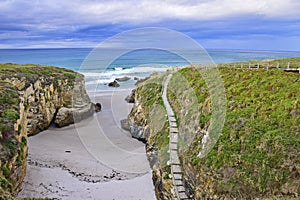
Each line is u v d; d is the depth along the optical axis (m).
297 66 17.06
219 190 9.84
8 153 12.30
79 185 13.89
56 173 15.34
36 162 16.94
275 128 11.27
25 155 15.15
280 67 17.34
